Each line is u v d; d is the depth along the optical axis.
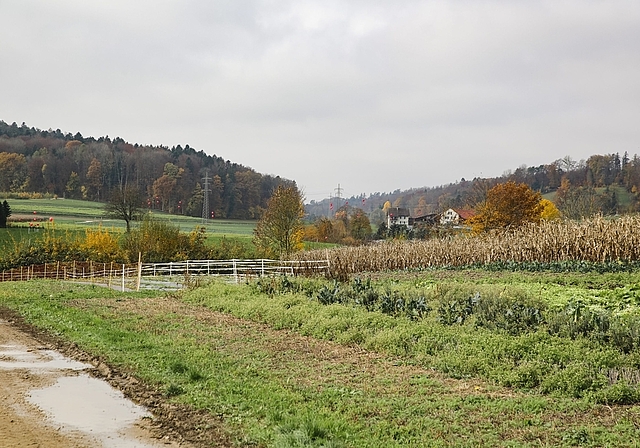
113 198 68.12
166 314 20.86
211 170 122.31
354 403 9.70
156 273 46.56
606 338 12.71
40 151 128.38
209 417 9.10
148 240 55.78
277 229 54.59
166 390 10.48
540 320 14.44
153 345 14.62
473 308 16.41
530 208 63.69
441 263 37.88
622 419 8.45
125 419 9.14
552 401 9.61
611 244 30.19
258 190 121.56
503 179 94.12
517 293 19.00
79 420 9.07
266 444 7.84
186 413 9.34
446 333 14.17
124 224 87.88
